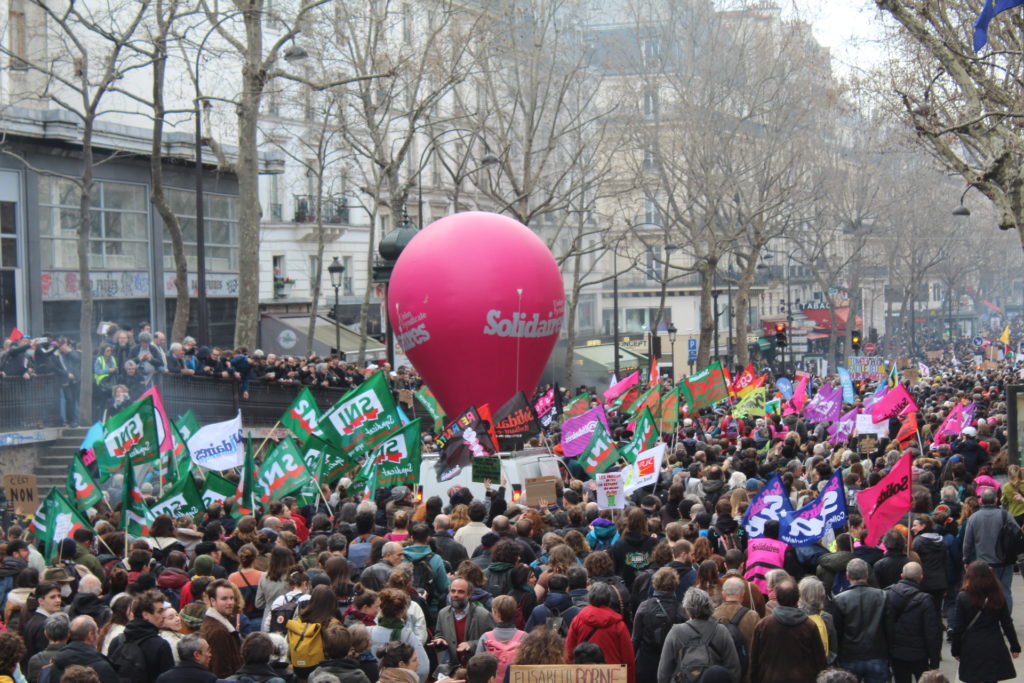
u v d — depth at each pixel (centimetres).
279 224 5316
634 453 1792
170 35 3666
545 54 4988
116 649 962
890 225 8362
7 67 2939
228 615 998
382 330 5878
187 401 2719
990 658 1162
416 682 885
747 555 1236
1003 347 7019
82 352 2606
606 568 1129
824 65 5488
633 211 6731
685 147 5344
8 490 1548
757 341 8531
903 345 8856
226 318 4528
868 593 1121
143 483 1964
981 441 2125
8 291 3472
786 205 6150
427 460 1956
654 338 5009
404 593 988
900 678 1164
